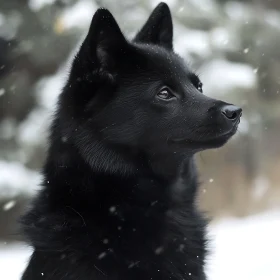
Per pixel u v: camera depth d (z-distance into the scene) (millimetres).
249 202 27625
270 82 26703
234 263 15867
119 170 7867
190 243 8086
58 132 7957
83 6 22078
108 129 7816
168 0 23297
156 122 8055
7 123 24391
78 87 7883
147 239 7840
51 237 7648
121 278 7523
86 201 7734
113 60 8133
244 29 25297
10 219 22609
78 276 7391
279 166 30469
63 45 22578
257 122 24656
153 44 9086
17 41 23484
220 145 8250
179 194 8336
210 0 25266
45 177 8086
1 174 22344
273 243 18250
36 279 7551
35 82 24797
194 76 8727
